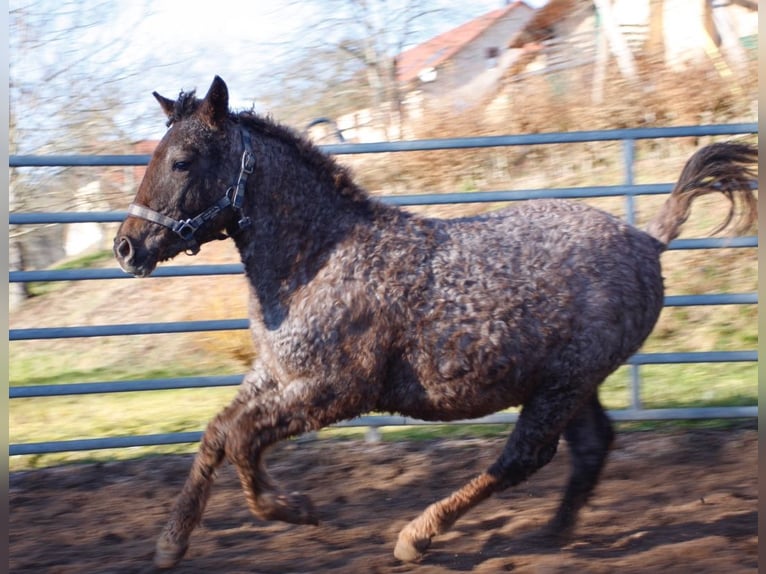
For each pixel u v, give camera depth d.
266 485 3.64
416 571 3.63
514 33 13.46
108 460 5.60
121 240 3.55
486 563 3.69
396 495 4.78
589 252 3.68
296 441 5.59
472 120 10.62
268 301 3.62
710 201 8.31
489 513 4.38
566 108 10.41
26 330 5.05
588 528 4.13
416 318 3.53
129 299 9.43
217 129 3.59
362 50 12.80
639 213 8.62
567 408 3.67
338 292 3.52
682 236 7.89
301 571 3.69
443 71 13.60
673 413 5.39
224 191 3.60
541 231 3.72
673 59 10.63
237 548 4.03
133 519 4.56
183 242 3.61
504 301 3.54
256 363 3.69
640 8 12.64
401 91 13.22
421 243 3.62
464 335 3.51
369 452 5.42
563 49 11.46
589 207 3.91
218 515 4.53
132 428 6.47
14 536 4.35
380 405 3.67
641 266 3.79
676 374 6.66
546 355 3.60
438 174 10.20
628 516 4.27
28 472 5.37
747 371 6.56
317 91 13.05
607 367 3.69
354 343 3.50
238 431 3.57
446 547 3.92
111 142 12.36
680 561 3.61
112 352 8.63
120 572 3.76
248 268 3.67
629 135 5.32
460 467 5.12
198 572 3.73
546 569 3.57
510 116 10.55
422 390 3.60
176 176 3.55
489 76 12.25
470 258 3.60
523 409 3.73
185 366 7.92
